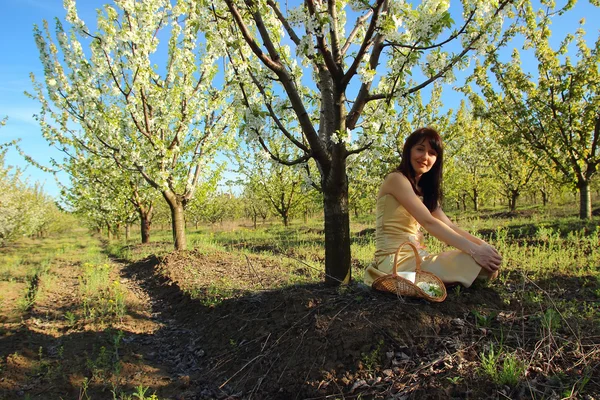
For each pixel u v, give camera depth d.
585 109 8.73
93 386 3.23
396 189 3.28
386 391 2.52
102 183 14.17
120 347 4.06
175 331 4.70
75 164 13.12
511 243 7.30
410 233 3.42
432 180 3.57
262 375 3.11
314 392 2.71
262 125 3.76
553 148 9.30
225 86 9.23
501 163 15.69
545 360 2.51
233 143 9.95
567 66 8.58
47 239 31.14
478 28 3.43
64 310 5.70
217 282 6.00
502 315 3.04
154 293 6.79
